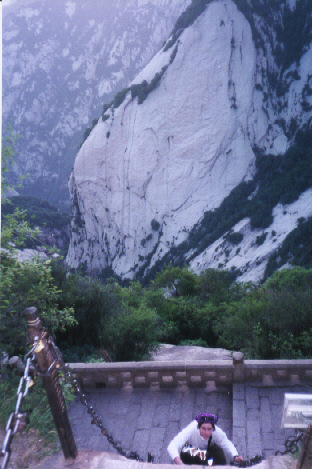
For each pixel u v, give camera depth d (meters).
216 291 34.91
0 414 3.54
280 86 145.62
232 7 148.75
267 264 101.62
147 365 7.54
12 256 6.76
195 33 148.00
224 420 6.73
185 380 7.59
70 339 11.94
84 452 2.92
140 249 149.25
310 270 25.59
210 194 141.50
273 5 146.00
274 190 126.25
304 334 10.77
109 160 154.75
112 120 154.50
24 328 6.64
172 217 143.88
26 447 3.00
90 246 163.62
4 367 4.88
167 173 146.25
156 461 5.82
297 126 139.75
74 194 165.50
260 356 11.54
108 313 12.55
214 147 143.12
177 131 146.12
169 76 148.00
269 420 6.46
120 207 153.12
